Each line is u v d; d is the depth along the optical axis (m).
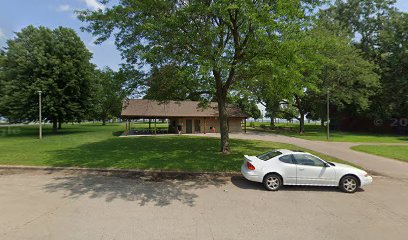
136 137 25.59
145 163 10.91
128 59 12.54
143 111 33.41
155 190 7.43
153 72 12.91
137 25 10.42
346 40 29.22
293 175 7.75
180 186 7.96
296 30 10.09
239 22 11.20
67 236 4.35
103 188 7.53
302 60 10.30
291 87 11.08
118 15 10.38
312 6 11.62
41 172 9.52
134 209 5.77
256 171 7.80
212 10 9.89
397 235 4.69
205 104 17.47
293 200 6.76
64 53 30.53
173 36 10.08
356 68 27.78
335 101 30.20
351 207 6.30
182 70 10.30
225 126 14.05
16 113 28.14
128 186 7.82
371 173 10.27
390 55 32.28
